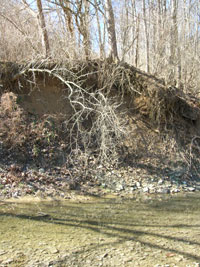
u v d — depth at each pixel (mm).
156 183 9758
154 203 8172
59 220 6676
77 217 6902
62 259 4926
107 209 7555
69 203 7941
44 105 11656
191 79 16484
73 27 13797
